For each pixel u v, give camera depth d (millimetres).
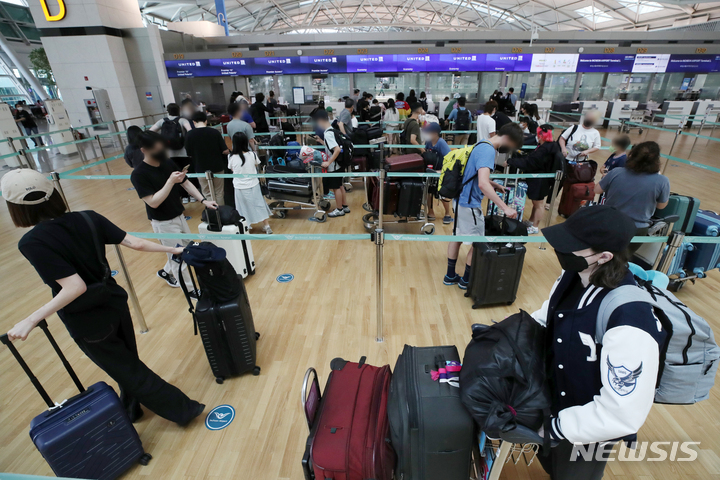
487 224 3203
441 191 3111
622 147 3959
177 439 2070
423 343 2744
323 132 5039
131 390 1916
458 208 3076
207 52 12609
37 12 11320
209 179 3855
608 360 940
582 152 4785
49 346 2873
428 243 4469
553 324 1214
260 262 4066
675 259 3168
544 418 1135
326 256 4176
